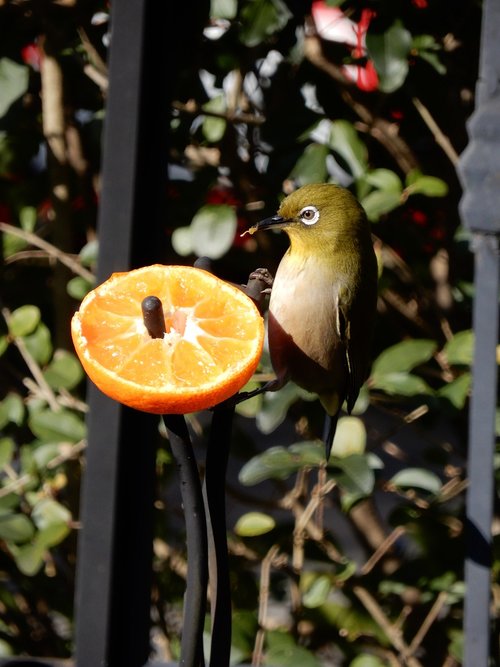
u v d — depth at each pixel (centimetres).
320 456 136
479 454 122
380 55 136
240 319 117
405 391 135
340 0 136
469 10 139
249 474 135
